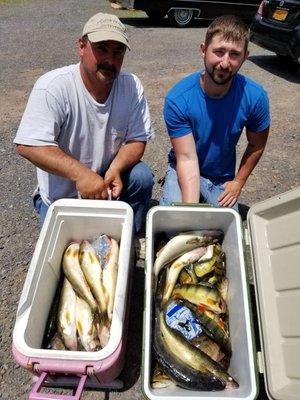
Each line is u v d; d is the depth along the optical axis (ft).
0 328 6.84
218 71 6.78
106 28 6.11
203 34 26.81
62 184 7.42
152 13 28.60
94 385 5.94
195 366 5.25
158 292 6.15
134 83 7.34
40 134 6.54
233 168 8.45
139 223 8.69
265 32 19.76
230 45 6.53
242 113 7.43
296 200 5.50
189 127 7.66
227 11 28.63
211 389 5.01
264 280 5.58
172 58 21.03
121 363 5.58
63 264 6.53
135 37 25.44
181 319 5.86
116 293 5.37
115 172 7.34
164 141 12.90
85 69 6.47
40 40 24.04
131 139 7.66
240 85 7.34
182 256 6.61
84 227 6.72
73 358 4.77
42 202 7.93
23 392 6.02
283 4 18.44
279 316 5.26
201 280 6.54
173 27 28.86
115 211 6.47
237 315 5.67
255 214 6.06
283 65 20.92
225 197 7.98
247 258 6.25
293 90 17.44
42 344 5.74
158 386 5.03
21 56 20.95
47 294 6.07
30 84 17.13
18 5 34.63
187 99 7.43
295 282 5.21
